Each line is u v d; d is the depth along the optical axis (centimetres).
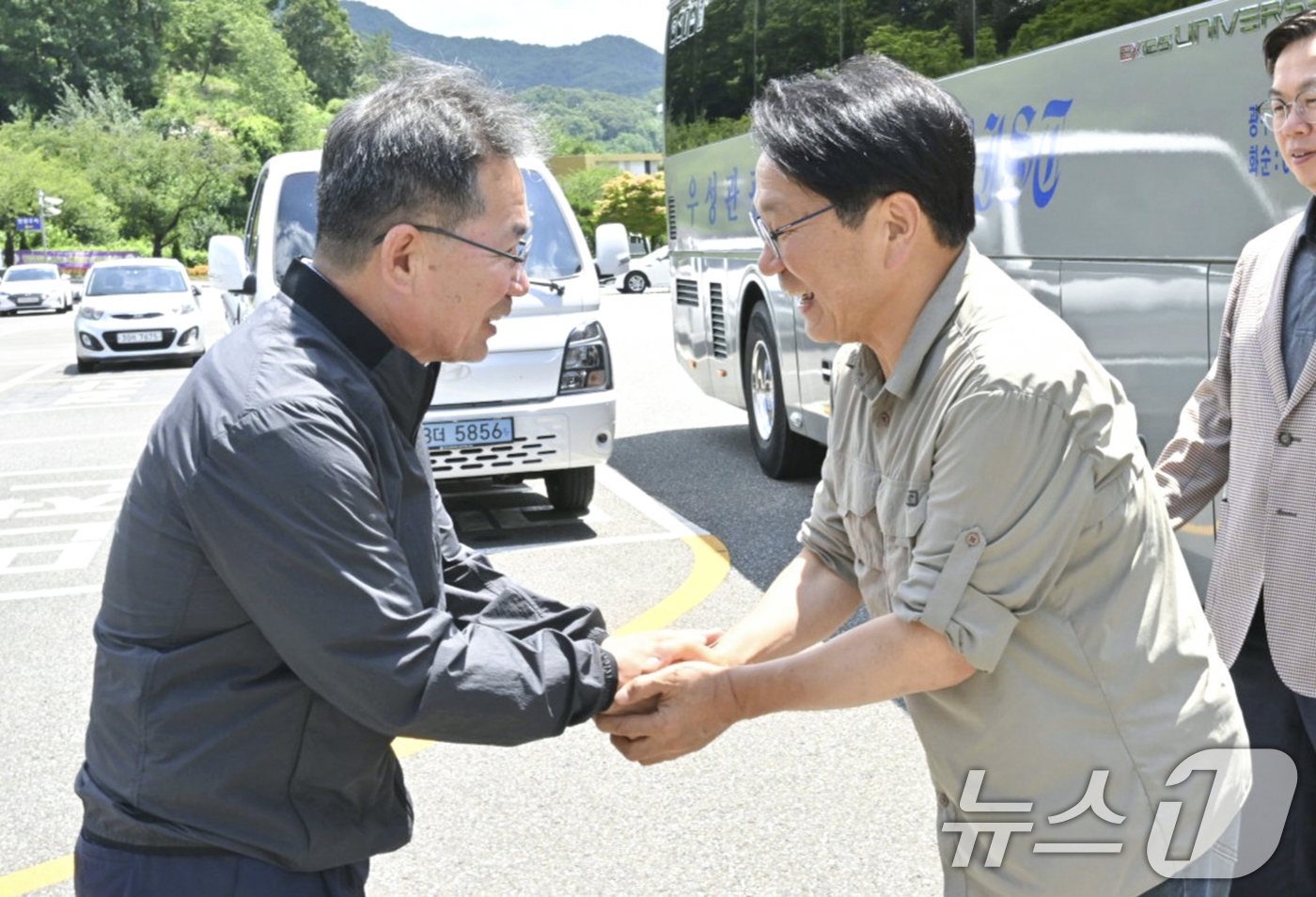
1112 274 442
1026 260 502
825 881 327
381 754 172
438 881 335
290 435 156
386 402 171
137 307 1798
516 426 674
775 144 170
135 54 11994
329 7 15912
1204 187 390
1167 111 406
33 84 11500
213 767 161
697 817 365
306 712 164
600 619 200
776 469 843
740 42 842
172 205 7425
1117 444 166
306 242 711
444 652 162
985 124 531
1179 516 272
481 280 169
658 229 6550
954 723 178
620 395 1319
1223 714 176
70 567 687
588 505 762
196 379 164
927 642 168
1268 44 254
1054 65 474
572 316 691
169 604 160
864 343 182
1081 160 458
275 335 165
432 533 178
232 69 13888
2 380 1698
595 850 348
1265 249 264
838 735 416
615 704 187
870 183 166
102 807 166
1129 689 168
